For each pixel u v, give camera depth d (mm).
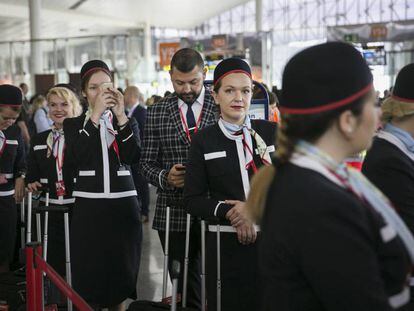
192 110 3506
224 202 2650
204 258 3125
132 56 22000
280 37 28500
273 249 1286
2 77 22781
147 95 21172
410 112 2041
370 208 1271
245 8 32031
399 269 1311
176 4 26906
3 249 4461
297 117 1281
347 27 17062
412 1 26516
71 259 3422
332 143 1295
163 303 3350
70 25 30016
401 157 2010
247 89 2729
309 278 1217
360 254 1179
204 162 2748
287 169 1306
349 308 1175
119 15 29078
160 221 3656
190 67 3393
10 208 4484
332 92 1246
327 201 1197
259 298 2695
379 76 11539
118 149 3400
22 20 26141
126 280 3465
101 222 3375
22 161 4582
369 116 1286
